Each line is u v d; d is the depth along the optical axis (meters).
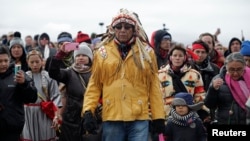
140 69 10.59
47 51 22.28
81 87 13.40
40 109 14.11
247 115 12.74
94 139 12.69
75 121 13.38
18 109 12.45
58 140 14.20
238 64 12.92
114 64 10.59
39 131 14.09
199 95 14.20
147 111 10.70
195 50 16.42
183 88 14.09
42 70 14.41
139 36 10.84
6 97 12.29
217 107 13.34
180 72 14.16
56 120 13.95
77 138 13.34
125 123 10.61
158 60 16.20
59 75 12.91
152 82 10.82
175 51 14.11
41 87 14.23
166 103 14.02
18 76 12.12
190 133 13.31
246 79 13.09
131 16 10.73
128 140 10.70
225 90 13.12
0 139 12.38
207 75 16.30
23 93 12.30
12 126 12.34
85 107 10.70
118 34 10.70
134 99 10.59
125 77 10.59
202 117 14.45
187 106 13.28
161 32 16.20
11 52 16.72
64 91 13.77
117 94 10.58
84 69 13.53
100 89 10.84
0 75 12.40
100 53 10.73
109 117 10.62
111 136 10.67
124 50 10.73
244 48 15.12
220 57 18.72
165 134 13.45
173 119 13.38
